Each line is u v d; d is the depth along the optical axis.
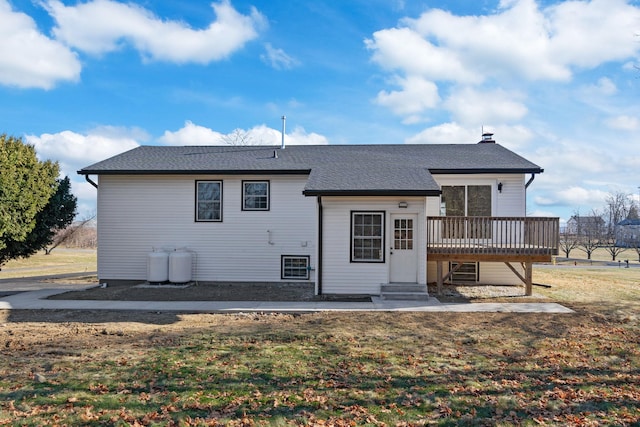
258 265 15.23
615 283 16.05
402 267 12.63
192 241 15.36
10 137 13.87
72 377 5.67
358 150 17.92
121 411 4.57
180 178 15.37
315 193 12.01
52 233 15.80
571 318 9.68
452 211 14.66
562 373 5.95
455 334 8.24
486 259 12.59
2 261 14.57
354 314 10.19
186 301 11.94
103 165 15.41
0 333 8.49
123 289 14.20
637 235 45.41
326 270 12.62
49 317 10.09
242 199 15.30
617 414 4.57
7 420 4.33
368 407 4.73
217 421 4.34
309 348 7.22
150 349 7.15
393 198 12.50
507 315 10.02
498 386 5.42
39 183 14.01
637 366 6.27
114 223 15.47
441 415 4.55
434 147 18.20
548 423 4.36
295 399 4.95
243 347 7.28
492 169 14.19
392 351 7.05
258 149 18.30
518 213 14.45
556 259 32.56
